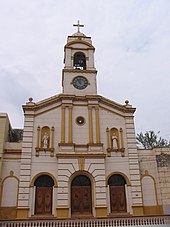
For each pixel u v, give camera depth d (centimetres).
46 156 2441
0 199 2272
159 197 2456
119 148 2572
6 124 2550
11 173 2384
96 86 2878
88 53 3069
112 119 2712
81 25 3366
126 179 2453
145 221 2036
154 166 2592
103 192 2339
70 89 2814
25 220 1998
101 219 2012
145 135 4303
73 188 2378
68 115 2641
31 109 2616
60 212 2217
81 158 2434
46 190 2331
